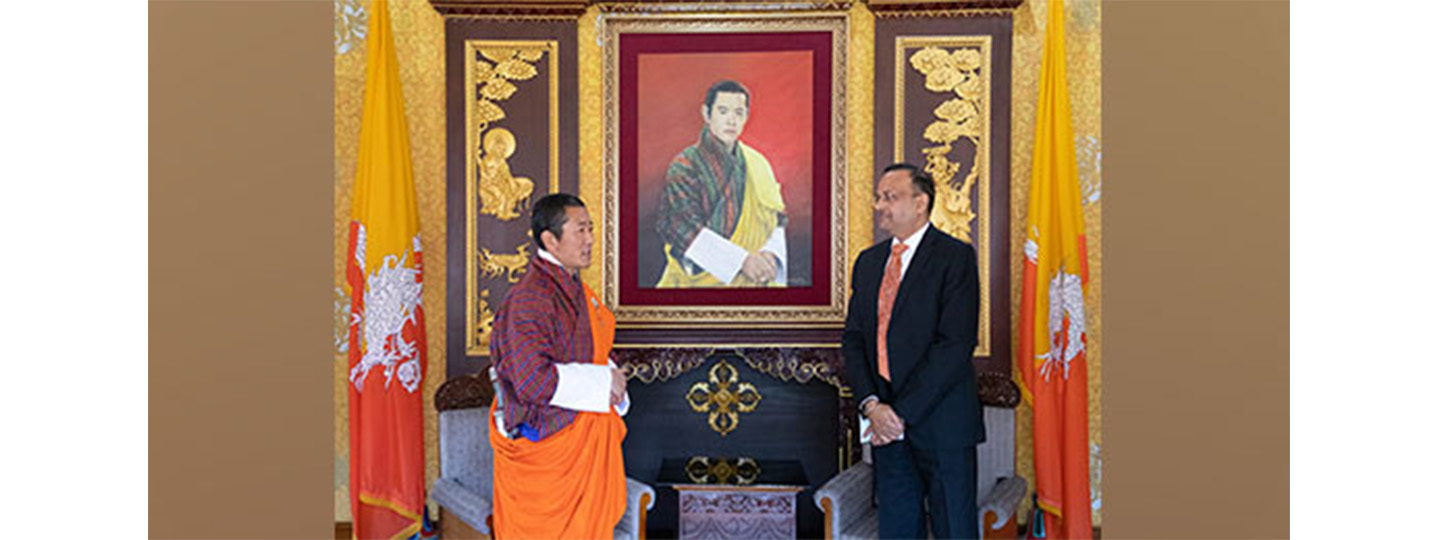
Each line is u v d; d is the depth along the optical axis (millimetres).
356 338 2918
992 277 2908
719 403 2994
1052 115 2854
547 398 2541
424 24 2967
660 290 2953
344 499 3020
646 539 2980
